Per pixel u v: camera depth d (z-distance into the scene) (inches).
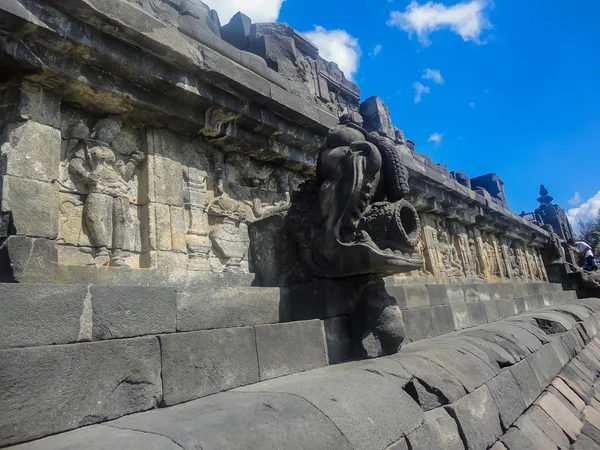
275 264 185.6
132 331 108.3
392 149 175.3
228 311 137.1
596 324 425.1
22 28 149.2
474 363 171.2
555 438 170.2
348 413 102.7
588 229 1808.6
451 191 402.6
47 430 83.9
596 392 247.4
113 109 184.7
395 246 163.0
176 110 196.9
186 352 109.3
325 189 163.6
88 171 174.7
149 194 188.9
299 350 140.0
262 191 246.7
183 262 191.2
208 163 220.1
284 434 88.1
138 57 179.2
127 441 76.4
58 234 161.2
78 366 90.5
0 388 79.4
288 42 311.0
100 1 162.4
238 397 105.3
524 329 257.8
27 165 151.6
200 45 202.7
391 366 140.3
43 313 93.0
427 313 234.2
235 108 214.5
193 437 79.2
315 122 251.6
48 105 163.2
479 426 142.9
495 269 532.4
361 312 166.1
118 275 162.7
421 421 118.9
